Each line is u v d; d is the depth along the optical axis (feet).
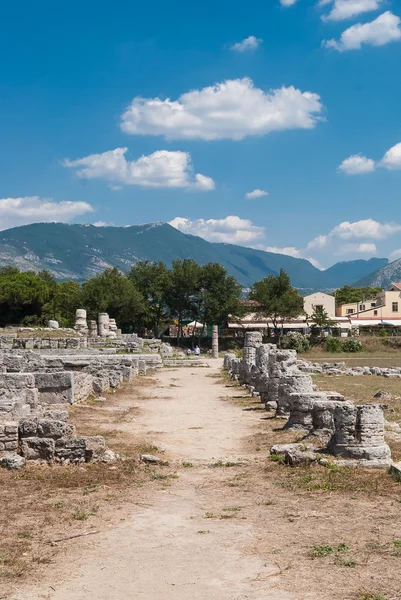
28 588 30.71
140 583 31.30
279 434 72.49
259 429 77.46
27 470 53.36
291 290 341.62
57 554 35.14
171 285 317.01
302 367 182.91
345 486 48.52
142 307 311.06
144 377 158.81
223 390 127.75
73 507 44.01
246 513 42.63
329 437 66.28
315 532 38.27
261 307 340.59
